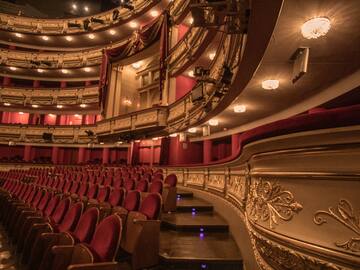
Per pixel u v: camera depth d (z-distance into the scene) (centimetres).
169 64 620
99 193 270
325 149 58
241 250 161
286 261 66
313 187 62
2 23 977
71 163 916
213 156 608
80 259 112
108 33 932
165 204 269
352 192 54
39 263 142
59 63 980
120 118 747
